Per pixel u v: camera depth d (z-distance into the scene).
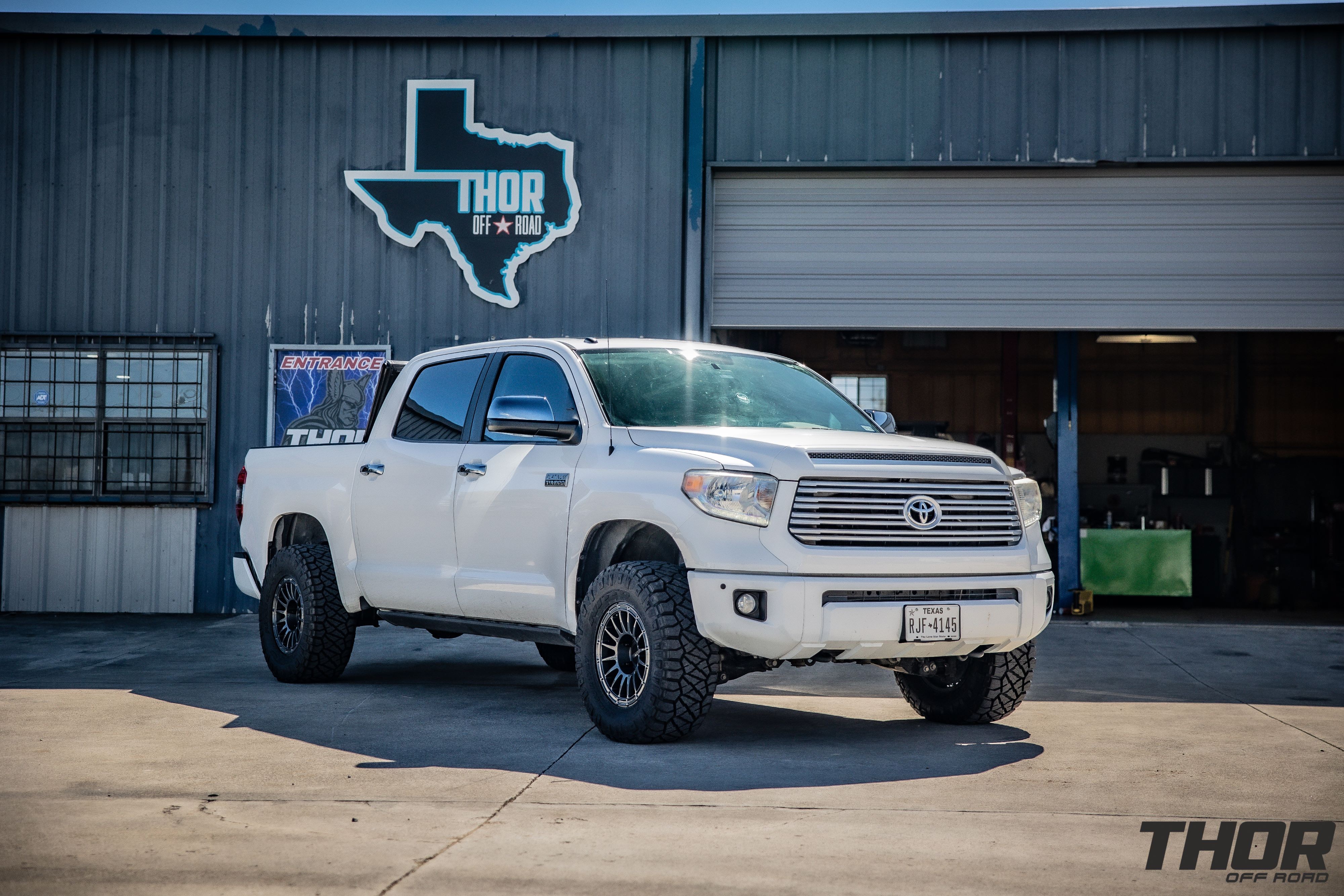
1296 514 19.59
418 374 7.14
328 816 4.07
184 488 12.68
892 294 12.51
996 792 4.56
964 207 12.47
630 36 12.51
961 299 12.45
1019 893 3.29
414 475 6.75
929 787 4.62
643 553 5.98
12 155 12.84
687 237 12.48
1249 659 9.44
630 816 4.08
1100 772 4.98
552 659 8.16
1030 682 6.02
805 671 8.47
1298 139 12.09
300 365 12.69
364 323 12.68
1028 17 12.25
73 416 12.76
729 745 5.45
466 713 6.29
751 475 5.18
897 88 12.45
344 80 12.78
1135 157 12.23
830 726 6.11
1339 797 4.53
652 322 12.52
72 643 9.97
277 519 7.80
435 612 6.66
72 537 12.70
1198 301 12.27
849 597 5.16
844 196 12.56
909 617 5.21
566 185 12.62
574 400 6.09
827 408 6.59
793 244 12.59
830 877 3.41
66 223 12.83
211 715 6.23
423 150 12.72
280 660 7.53
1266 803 4.43
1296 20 12.05
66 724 5.93
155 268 12.78
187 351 12.72
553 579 5.86
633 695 5.49
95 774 4.73
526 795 4.38
